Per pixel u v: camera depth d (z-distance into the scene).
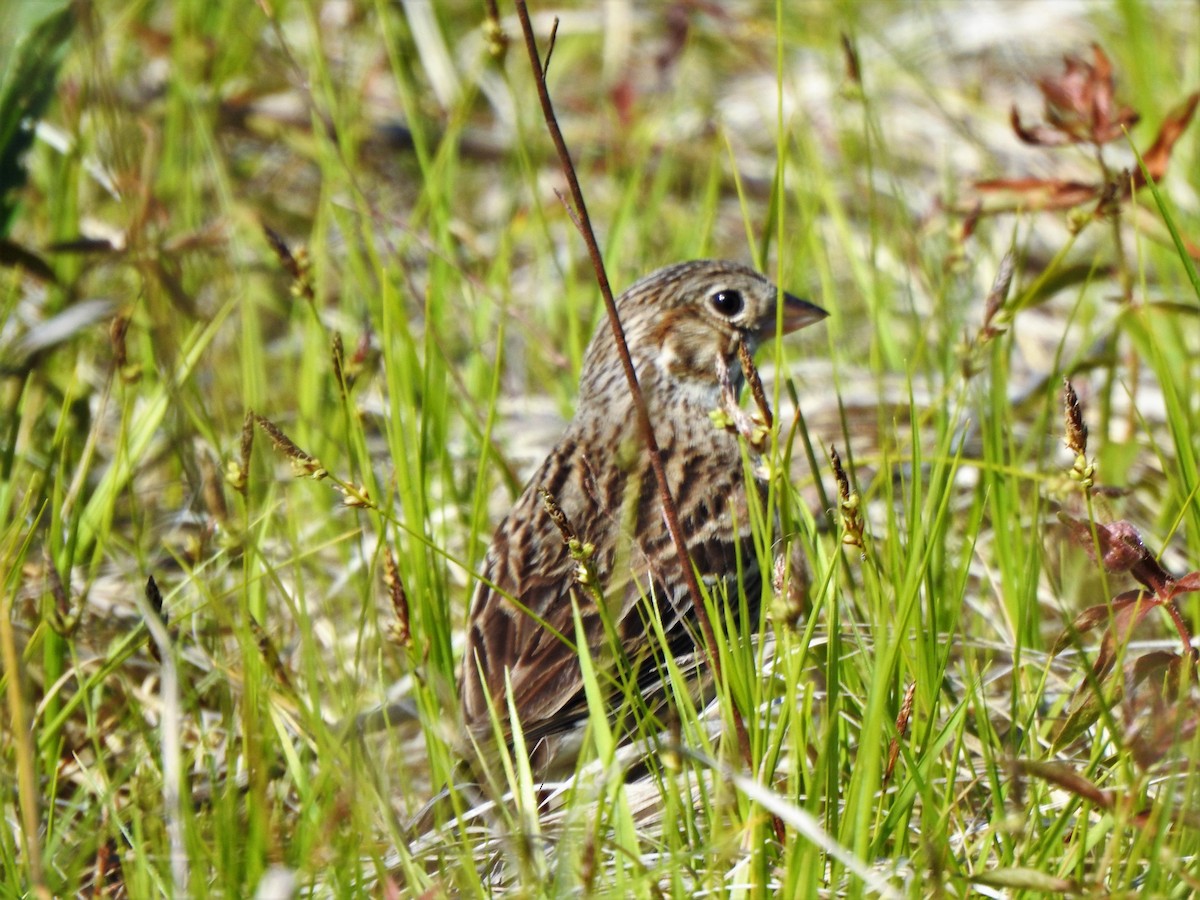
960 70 16.86
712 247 13.50
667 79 16.19
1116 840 6.12
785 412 11.31
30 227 13.50
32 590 8.80
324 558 10.40
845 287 13.80
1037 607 8.50
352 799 6.51
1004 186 10.24
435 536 10.04
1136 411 9.84
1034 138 9.88
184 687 7.93
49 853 7.07
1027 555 9.17
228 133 14.92
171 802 6.39
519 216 13.41
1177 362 11.28
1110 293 12.83
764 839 6.46
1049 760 7.07
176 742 6.47
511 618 8.54
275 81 15.06
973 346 9.14
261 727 7.39
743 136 15.98
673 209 14.45
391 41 12.54
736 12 17.06
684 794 7.48
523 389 12.58
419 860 6.99
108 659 8.32
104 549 9.16
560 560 8.80
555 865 6.67
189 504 9.27
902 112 15.60
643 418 7.46
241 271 11.43
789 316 9.95
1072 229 9.40
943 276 11.57
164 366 9.13
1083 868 6.61
